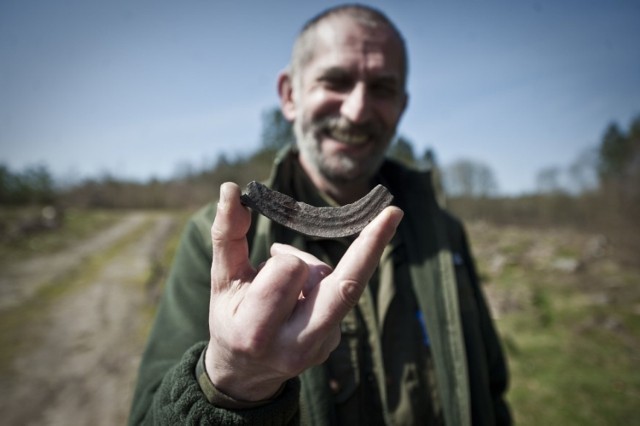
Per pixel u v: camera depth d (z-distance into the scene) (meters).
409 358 1.97
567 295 8.77
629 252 12.01
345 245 2.06
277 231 2.00
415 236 2.24
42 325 8.76
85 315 9.46
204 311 1.89
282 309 1.07
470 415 1.88
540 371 5.53
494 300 8.31
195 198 47.62
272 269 1.07
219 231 1.14
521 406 4.75
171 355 1.76
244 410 1.20
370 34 2.31
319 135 2.34
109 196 47.44
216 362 1.17
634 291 8.82
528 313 7.68
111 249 18.47
